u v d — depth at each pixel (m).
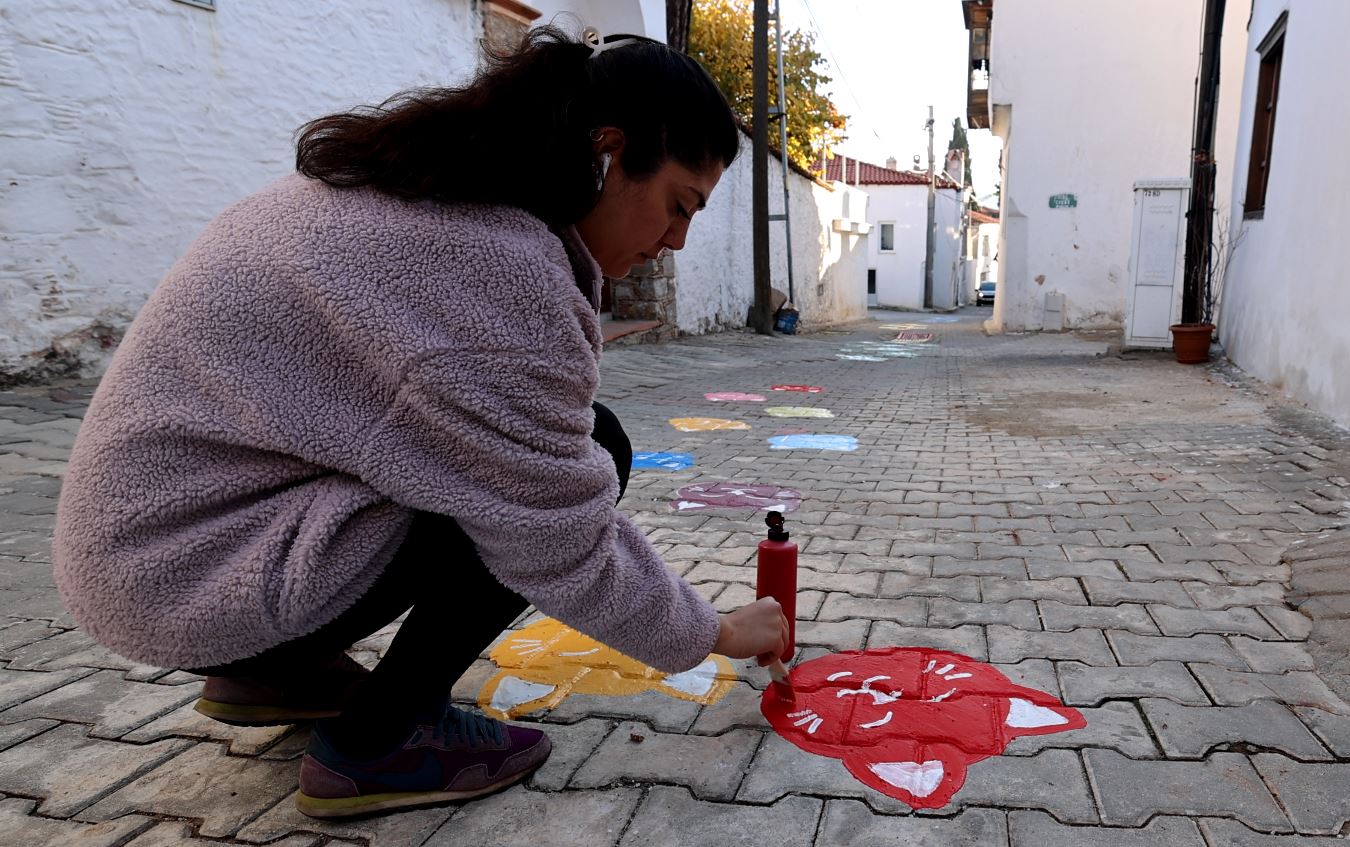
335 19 6.11
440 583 1.29
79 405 4.38
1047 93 14.39
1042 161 14.68
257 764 1.59
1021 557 2.74
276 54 5.73
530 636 2.14
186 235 5.32
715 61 17.52
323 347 1.05
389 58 6.60
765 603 1.56
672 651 1.30
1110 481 3.73
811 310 18.31
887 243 32.62
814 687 1.88
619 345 9.95
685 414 5.90
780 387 7.39
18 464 3.58
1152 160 14.15
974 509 3.34
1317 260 5.30
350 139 1.12
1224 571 2.55
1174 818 1.41
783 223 15.74
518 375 1.07
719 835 1.39
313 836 1.39
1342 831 1.36
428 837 1.38
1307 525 2.97
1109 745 1.63
